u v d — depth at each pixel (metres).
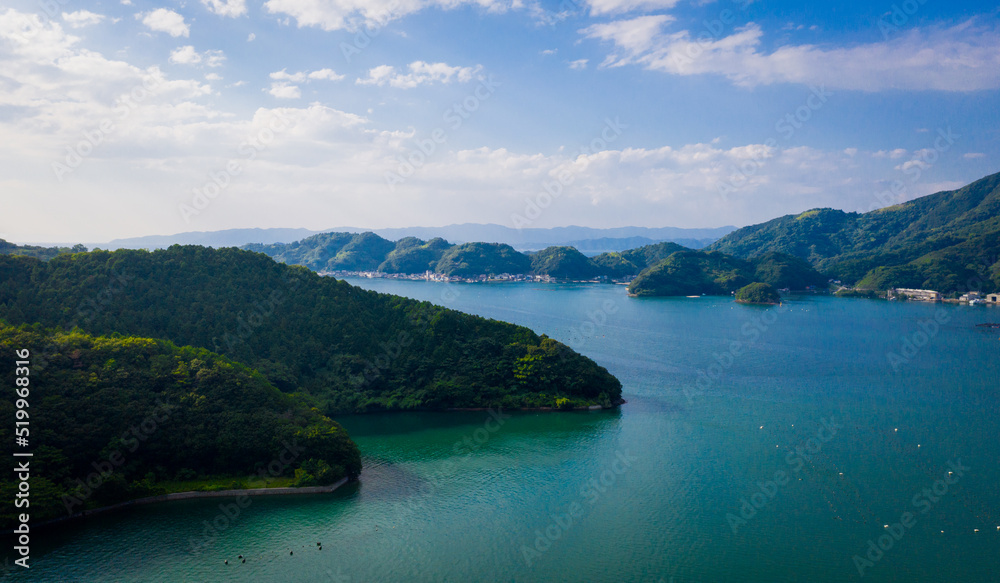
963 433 154.00
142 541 98.50
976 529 104.19
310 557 95.12
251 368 153.62
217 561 93.50
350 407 169.12
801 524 106.12
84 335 132.75
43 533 99.69
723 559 95.56
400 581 89.31
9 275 157.12
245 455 121.12
